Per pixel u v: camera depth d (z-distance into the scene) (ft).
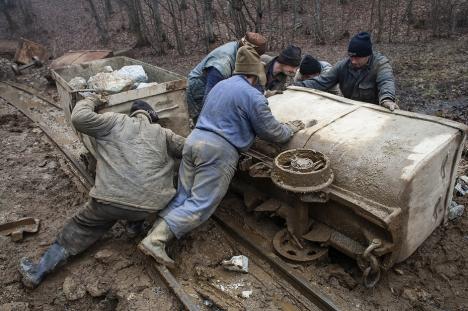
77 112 10.77
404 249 9.84
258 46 13.44
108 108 13.07
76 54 29.14
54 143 19.74
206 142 10.61
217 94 10.93
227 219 12.91
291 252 11.10
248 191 12.84
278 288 10.55
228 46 14.03
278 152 11.38
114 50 39.27
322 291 10.12
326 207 10.70
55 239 12.60
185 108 14.83
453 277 10.60
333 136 10.70
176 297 10.12
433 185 9.81
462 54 28.40
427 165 9.20
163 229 10.74
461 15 34.22
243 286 10.67
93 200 11.08
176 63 33.04
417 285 10.46
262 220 12.73
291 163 10.02
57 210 14.43
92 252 12.12
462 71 25.49
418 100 22.41
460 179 13.93
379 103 12.87
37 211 14.37
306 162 10.00
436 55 28.86
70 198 15.08
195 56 34.42
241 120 10.66
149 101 13.89
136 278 10.96
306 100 12.94
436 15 32.55
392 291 10.28
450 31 33.22
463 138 10.23
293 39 35.17
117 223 13.35
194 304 9.72
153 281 10.83
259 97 10.49
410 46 31.42
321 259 10.93
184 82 14.42
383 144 9.96
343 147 10.26
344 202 9.62
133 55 36.60
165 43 38.17
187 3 46.21
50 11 58.08
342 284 10.46
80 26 50.39
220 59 13.75
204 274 10.93
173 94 14.34
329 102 12.59
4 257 12.11
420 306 9.86
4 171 17.20
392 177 9.17
